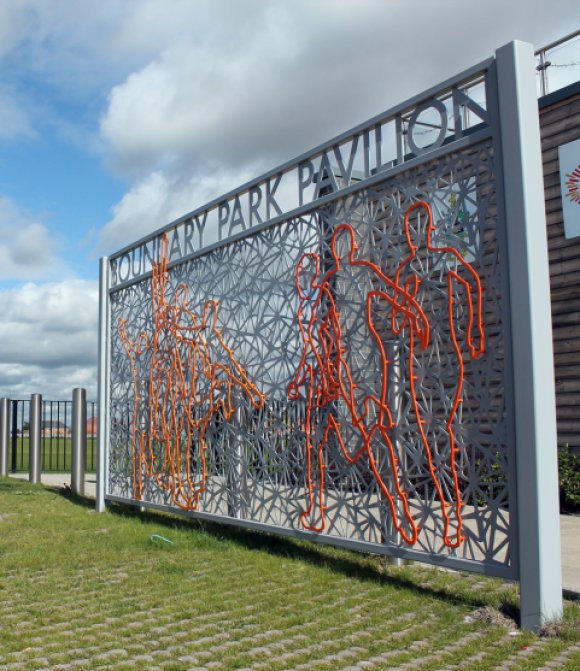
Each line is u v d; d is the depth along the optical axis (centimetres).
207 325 816
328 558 634
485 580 547
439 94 525
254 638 425
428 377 528
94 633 443
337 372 611
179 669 372
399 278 560
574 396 895
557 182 924
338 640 416
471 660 377
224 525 823
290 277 681
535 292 446
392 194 571
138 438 955
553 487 440
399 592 514
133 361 981
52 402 1733
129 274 1012
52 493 1223
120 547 708
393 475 546
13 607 507
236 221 774
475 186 495
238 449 750
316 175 664
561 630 414
